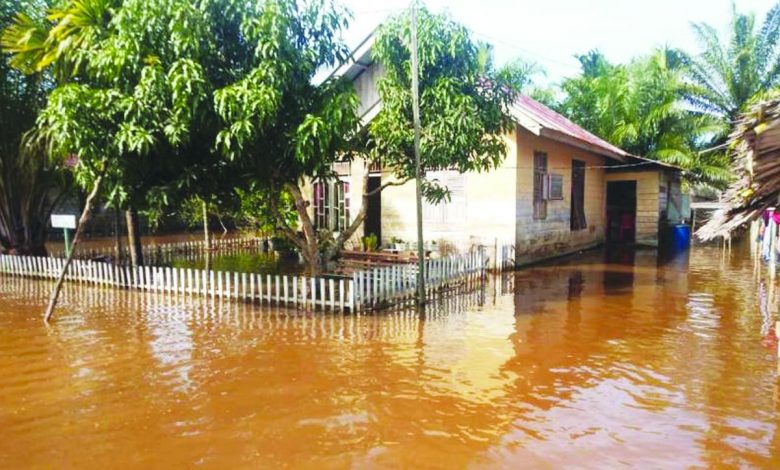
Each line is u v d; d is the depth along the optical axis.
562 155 16.84
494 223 14.34
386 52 9.82
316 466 4.30
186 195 10.48
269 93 8.15
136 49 8.12
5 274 13.93
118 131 8.73
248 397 5.67
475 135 9.67
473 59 9.98
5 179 14.72
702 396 5.68
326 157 9.48
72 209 23.53
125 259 16.17
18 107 14.09
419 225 9.71
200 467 4.29
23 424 5.06
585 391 5.83
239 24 8.78
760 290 11.51
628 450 4.55
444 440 4.73
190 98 8.27
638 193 20.08
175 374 6.35
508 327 8.49
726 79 24.11
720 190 24.80
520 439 4.75
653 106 23.67
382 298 9.84
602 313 9.44
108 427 4.99
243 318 9.07
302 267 15.15
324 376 6.28
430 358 6.93
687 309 9.72
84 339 7.80
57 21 10.59
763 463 4.32
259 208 15.52
